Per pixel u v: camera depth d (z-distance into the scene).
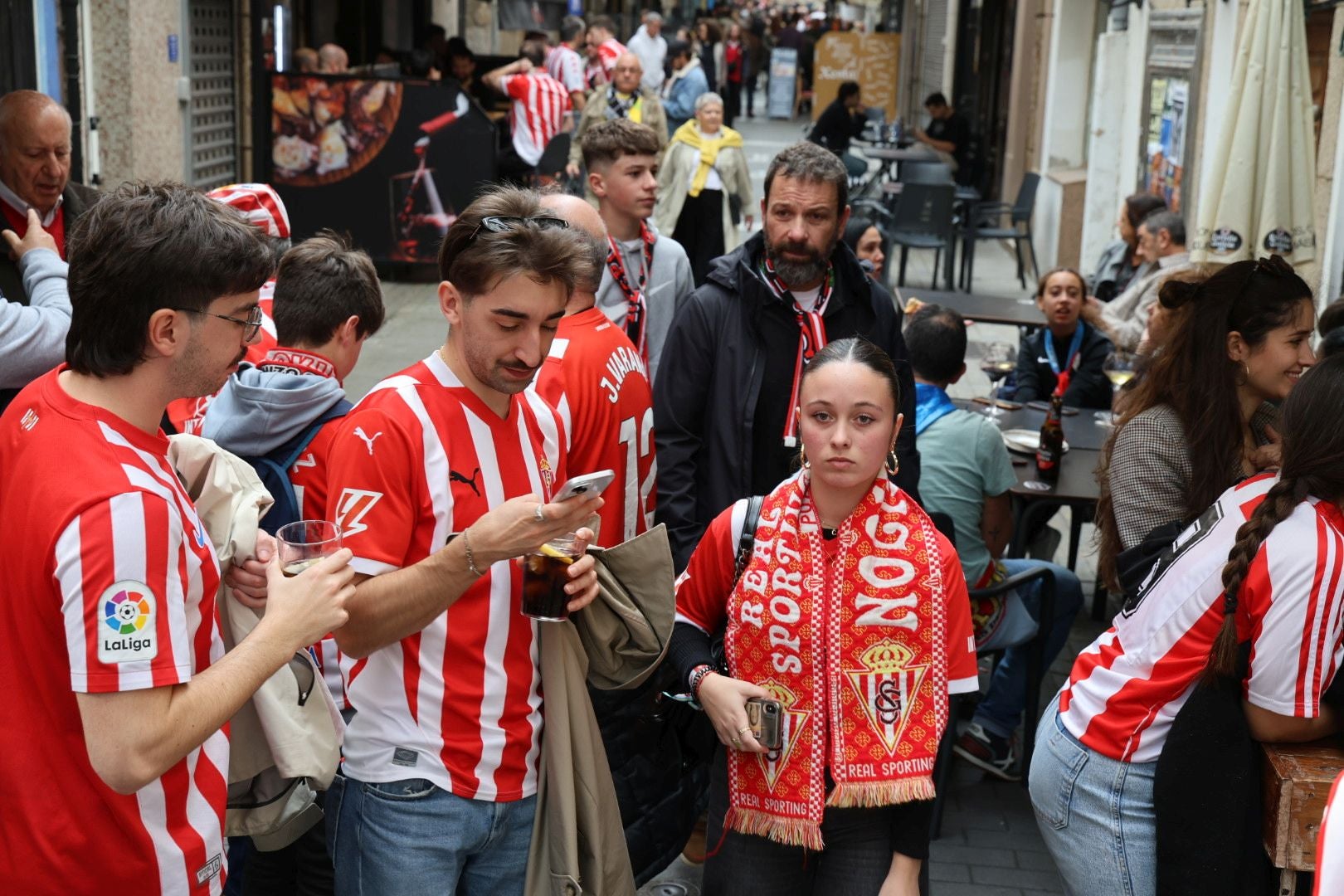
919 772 2.62
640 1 34.59
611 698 3.14
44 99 3.95
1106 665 2.74
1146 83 10.91
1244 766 2.53
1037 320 7.62
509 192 2.45
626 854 2.64
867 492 2.65
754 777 2.68
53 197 4.01
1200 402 3.07
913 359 4.64
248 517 2.35
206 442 2.37
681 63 18.00
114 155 9.37
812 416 2.59
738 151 10.53
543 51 17.64
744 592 2.68
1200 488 3.06
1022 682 4.68
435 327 10.73
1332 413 2.41
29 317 3.30
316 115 11.80
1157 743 2.63
